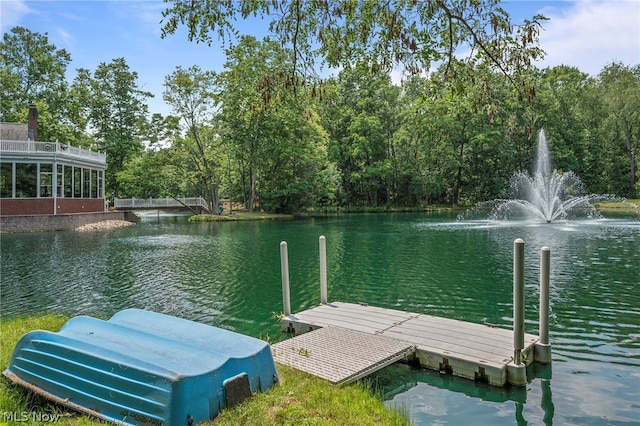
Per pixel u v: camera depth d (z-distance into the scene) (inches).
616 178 1903.3
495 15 207.3
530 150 1748.3
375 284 426.9
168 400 133.9
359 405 167.2
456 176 1855.3
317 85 249.4
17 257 608.7
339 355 217.6
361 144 1699.1
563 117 1812.3
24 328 263.4
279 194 1492.4
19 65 1507.1
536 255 566.6
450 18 212.5
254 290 413.4
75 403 152.5
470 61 226.8
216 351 163.9
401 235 828.0
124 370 145.2
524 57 208.8
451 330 255.0
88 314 334.3
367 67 243.1
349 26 229.0
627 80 1845.5
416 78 239.9
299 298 382.0
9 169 985.5
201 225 1175.0
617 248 610.5
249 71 1235.2
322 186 1536.7
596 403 189.0
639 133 1846.7
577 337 269.9
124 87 1676.9
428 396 195.8
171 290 416.2
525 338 236.8
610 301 348.2
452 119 1705.2
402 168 1769.2
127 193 1750.7
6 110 1428.4
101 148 1638.8
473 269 489.7
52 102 1517.0
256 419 143.6
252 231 974.4
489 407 186.4
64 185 1083.3
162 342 168.1
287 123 1414.9
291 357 215.2
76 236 874.1
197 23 228.1
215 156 1481.3
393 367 227.0
